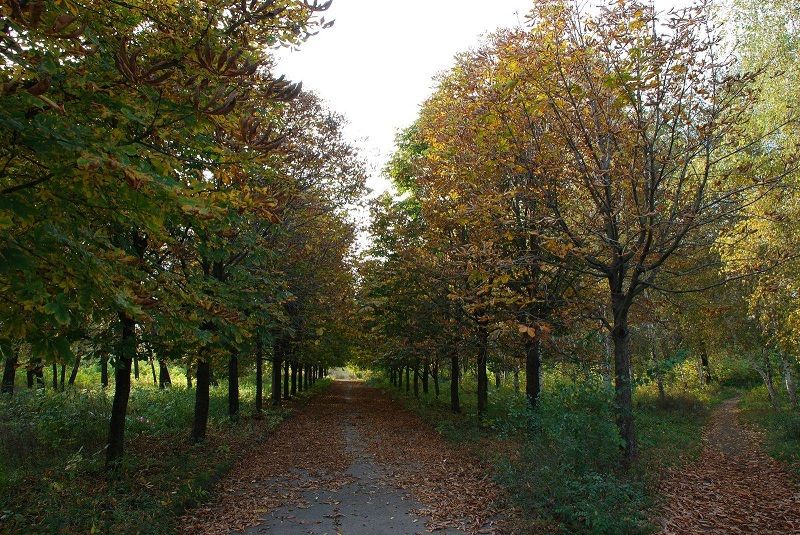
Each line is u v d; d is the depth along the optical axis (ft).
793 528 23.50
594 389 28.58
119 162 10.52
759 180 28.81
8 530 19.33
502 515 25.20
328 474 35.12
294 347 72.33
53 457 31.30
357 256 69.82
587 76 27.91
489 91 30.60
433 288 51.85
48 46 12.97
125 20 16.19
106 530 20.15
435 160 42.80
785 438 47.32
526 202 34.35
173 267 27.30
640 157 29.40
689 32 26.58
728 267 40.24
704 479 33.35
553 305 38.75
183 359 35.12
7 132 11.35
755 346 73.51
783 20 45.44
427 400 83.51
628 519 21.53
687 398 77.20
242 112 17.69
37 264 11.34
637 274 29.66
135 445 36.65
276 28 18.08
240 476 33.14
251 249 30.48
